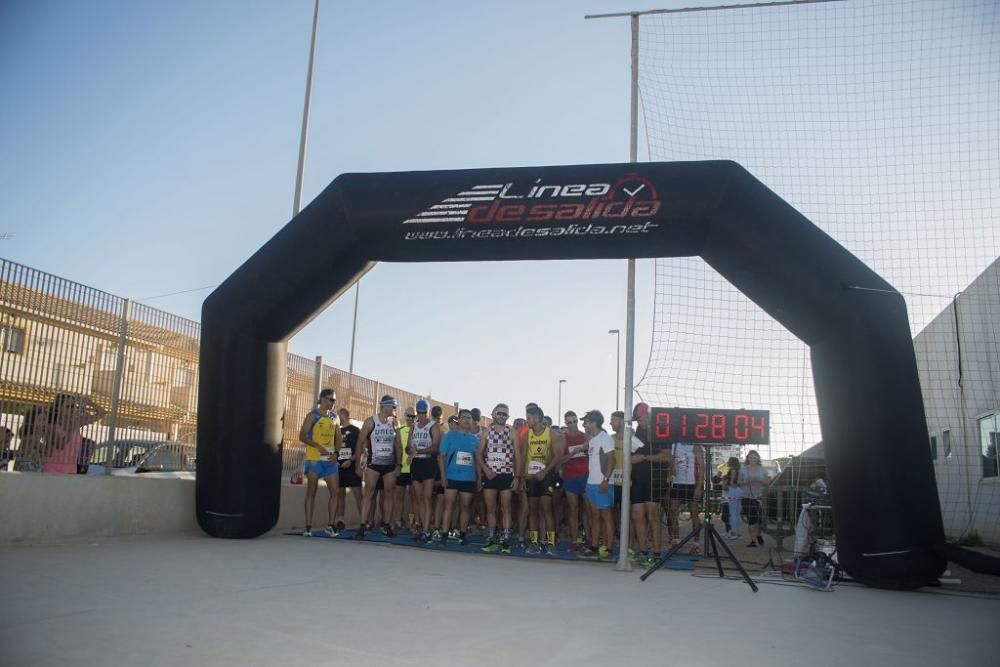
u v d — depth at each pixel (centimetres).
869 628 527
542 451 998
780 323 855
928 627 541
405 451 1175
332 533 1047
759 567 880
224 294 937
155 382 955
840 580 791
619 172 863
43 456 799
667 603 600
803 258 794
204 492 932
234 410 929
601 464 891
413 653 396
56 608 452
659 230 849
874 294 775
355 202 905
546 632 463
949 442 1314
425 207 893
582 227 862
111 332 884
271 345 960
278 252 924
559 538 1239
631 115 897
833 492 784
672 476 926
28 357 777
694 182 841
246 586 573
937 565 727
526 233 874
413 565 762
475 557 883
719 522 1756
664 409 753
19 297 764
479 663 383
